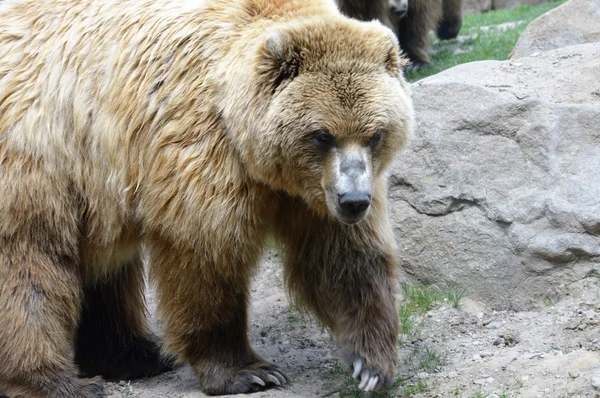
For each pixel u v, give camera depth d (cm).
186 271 729
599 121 891
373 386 711
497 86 1020
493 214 898
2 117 758
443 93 972
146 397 786
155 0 756
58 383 752
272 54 670
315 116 661
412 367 784
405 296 930
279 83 675
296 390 759
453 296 899
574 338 770
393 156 707
